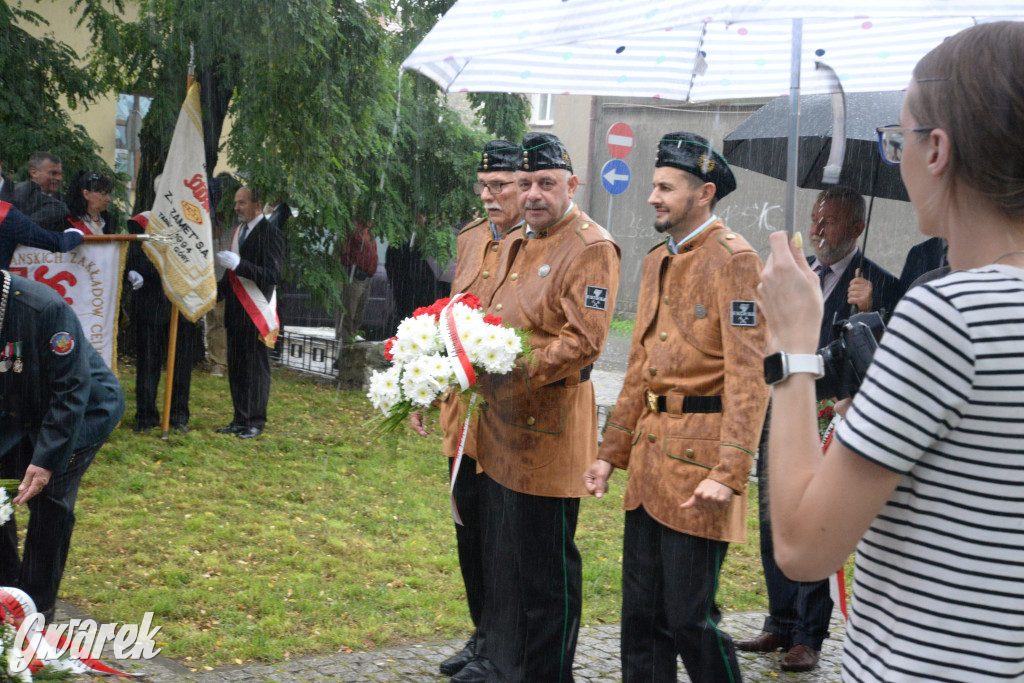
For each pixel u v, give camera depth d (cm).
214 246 754
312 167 834
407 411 313
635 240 1741
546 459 312
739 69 338
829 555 122
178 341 734
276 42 779
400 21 919
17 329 322
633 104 1672
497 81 343
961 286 117
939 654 117
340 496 611
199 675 343
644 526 296
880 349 120
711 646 277
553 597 318
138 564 463
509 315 326
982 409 115
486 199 346
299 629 397
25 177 798
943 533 117
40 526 348
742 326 268
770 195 1522
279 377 1009
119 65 905
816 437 127
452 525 566
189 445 696
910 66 322
